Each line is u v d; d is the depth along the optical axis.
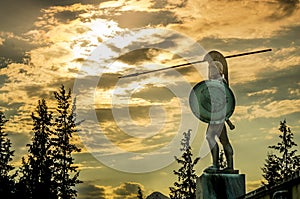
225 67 19.67
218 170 18.98
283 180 14.91
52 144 50.59
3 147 49.84
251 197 15.95
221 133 19.17
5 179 48.38
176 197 47.38
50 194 48.06
